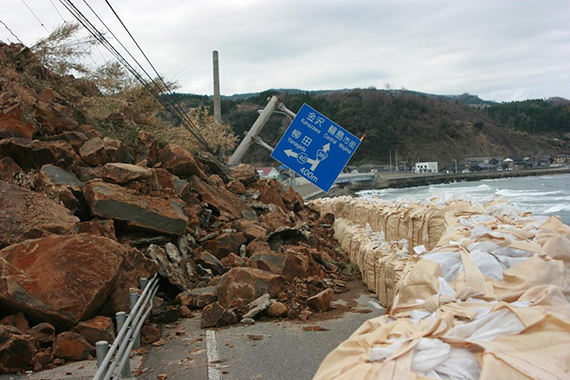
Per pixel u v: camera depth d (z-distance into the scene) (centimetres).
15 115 971
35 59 1357
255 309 809
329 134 1448
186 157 1257
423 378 241
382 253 937
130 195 943
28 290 620
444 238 556
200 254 988
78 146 1075
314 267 1054
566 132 18625
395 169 13012
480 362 253
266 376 573
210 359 629
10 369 564
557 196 4250
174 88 1889
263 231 1127
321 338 709
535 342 265
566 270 470
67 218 785
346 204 1645
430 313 325
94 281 651
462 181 11506
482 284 380
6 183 786
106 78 1600
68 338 605
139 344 675
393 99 15838
